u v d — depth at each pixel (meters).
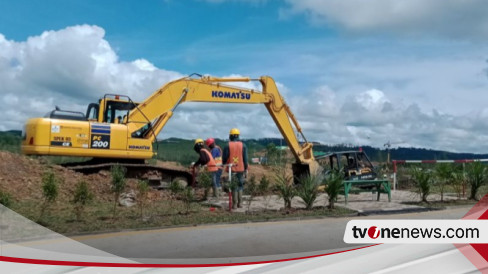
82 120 14.49
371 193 14.02
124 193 10.58
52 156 13.96
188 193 9.20
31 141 13.52
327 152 17.56
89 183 11.83
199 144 13.12
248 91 17.30
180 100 16.25
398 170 16.30
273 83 17.83
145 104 15.71
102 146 14.38
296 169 17.50
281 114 17.73
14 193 9.43
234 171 9.97
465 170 12.34
